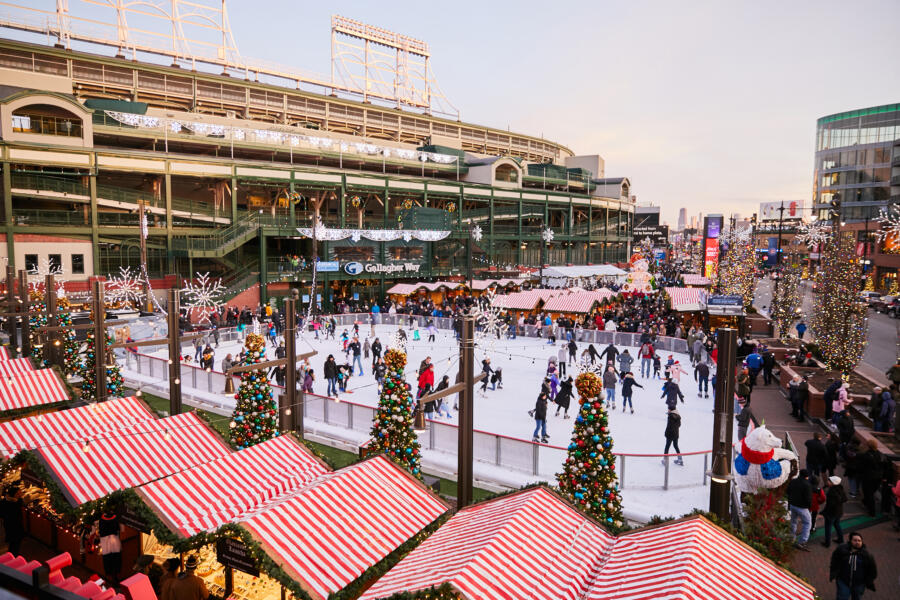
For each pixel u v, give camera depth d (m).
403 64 81.50
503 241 72.25
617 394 24.33
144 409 14.40
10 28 48.94
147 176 49.50
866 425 18.23
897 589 9.73
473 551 7.05
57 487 9.79
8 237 38.69
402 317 43.62
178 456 11.77
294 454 11.32
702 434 18.59
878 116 88.56
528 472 14.73
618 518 10.33
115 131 45.22
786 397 23.19
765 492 10.30
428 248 59.06
